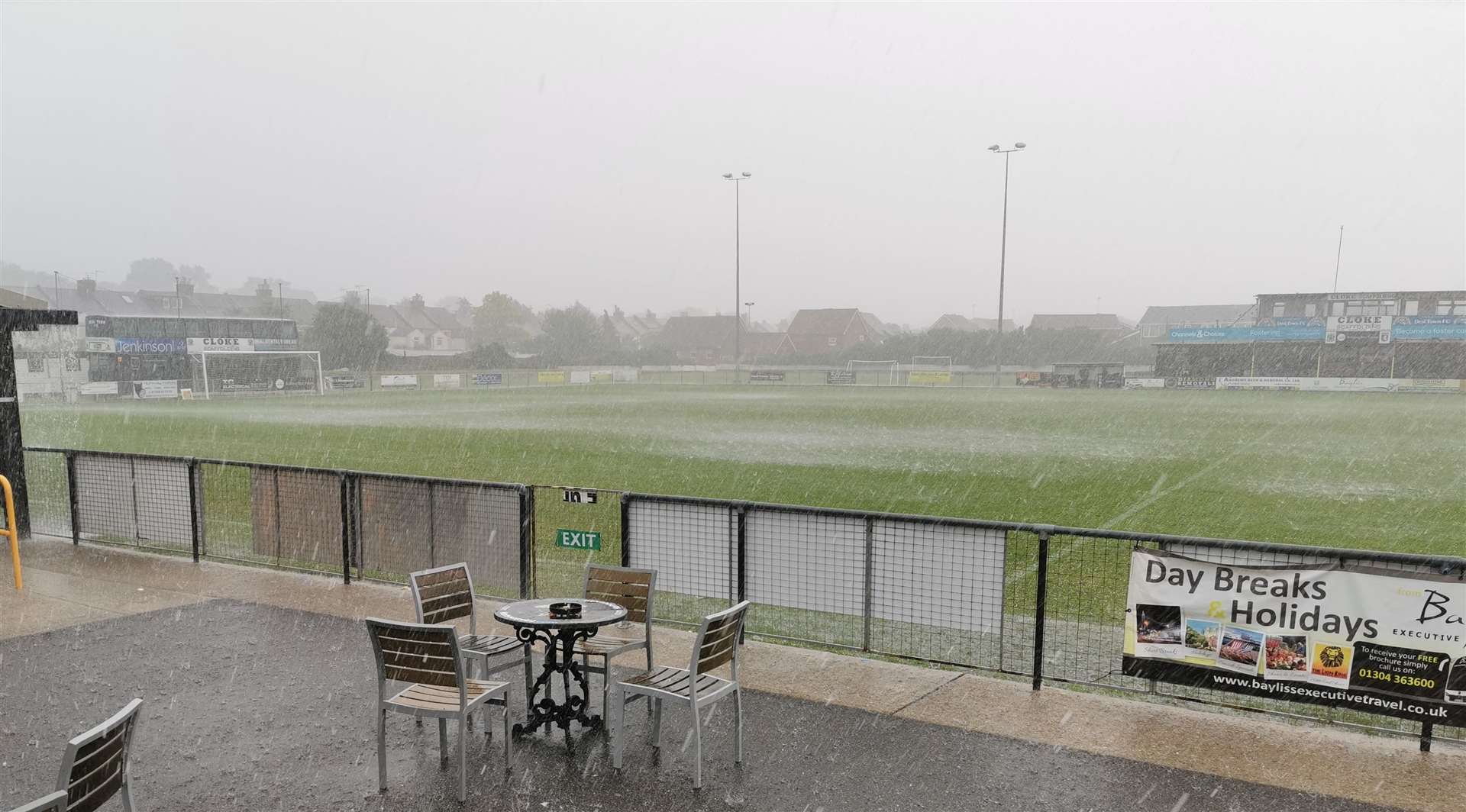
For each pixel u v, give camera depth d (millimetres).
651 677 5387
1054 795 4891
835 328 111562
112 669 6906
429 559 9430
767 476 18703
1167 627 5996
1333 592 5484
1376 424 32438
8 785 5047
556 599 6070
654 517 8055
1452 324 57344
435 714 4879
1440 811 4711
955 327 130375
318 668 6941
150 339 57094
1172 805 4777
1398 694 5355
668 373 91000
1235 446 24656
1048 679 6582
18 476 11688
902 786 5012
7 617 8258
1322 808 4734
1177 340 65625
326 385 67562
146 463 11016
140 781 5078
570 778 5152
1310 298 65062
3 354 11461
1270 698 5707
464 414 38750
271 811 4750
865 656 7340
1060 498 15984
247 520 13875
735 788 5012
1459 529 13461
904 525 6883
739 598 7613
